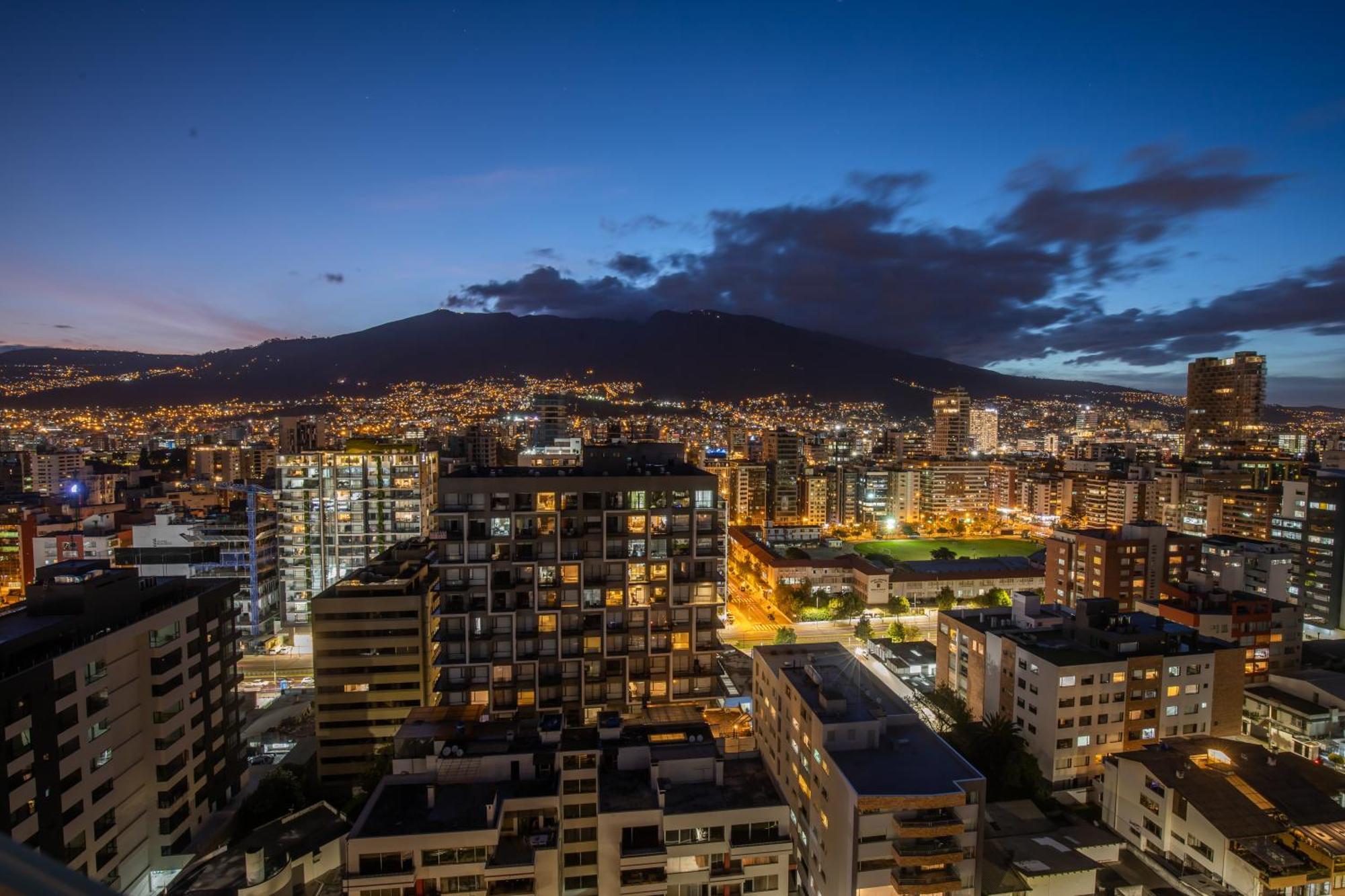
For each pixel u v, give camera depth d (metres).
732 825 59.19
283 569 165.00
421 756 69.38
